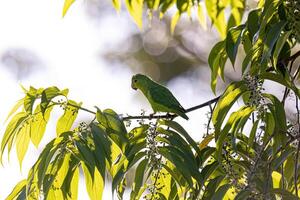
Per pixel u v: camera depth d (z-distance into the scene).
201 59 17.06
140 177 6.50
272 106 6.56
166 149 6.50
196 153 6.92
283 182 6.60
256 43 6.77
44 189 6.41
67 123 7.00
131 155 6.43
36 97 6.92
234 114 6.64
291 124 6.83
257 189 6.36
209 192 6.66
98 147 6.34
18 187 7.05
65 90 6.91
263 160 6.71
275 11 6.88
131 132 6.66
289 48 7.14
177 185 6.96
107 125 6.54
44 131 7.12
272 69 7.06
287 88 6.91
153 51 17.11
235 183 6.51
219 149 6.56
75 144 6.34
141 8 9.24
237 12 9.41
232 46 6.91
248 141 6.73
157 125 6.68
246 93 6.94
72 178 6.90
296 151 6.58
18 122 6.93
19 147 7.15
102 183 6.84
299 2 6.56
